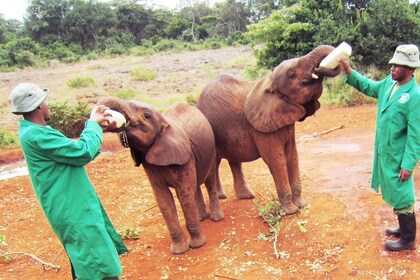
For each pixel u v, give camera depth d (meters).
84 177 3.45
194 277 4.45
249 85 5.49
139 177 8.20
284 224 5.21
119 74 27.66
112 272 3.50
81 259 3.44
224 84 5.53
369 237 4.67
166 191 4.81
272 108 4.91
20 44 41.75
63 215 3.34
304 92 4.72
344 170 6.84
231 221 5.55
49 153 3.21
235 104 5.35
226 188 6.80
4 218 6.86
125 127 4.06
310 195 5.97
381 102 4.21
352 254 4.41
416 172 6.35
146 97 17.81
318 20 14.44
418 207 5.20
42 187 3.31
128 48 47.75
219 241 5.11
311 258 4.48
